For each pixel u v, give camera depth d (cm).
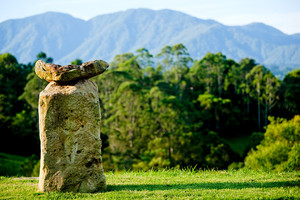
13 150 4575
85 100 745
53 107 728
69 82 763
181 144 4125
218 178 930
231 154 4141
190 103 5519
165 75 7700
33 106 5094
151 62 7675
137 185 826
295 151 1683
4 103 5312
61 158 731
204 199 669
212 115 6425
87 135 746
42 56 6306
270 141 2280
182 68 7775
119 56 7581
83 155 740
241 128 6619
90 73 765
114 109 4844
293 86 6625
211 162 3816
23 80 6550
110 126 4719
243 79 7269
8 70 6319
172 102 4547
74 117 735
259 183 814
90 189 741
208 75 7500
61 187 726
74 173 731
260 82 6762
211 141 4316
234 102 7038
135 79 5884
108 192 736
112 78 5541
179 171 1055
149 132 4550
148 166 3425
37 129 4975
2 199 690
